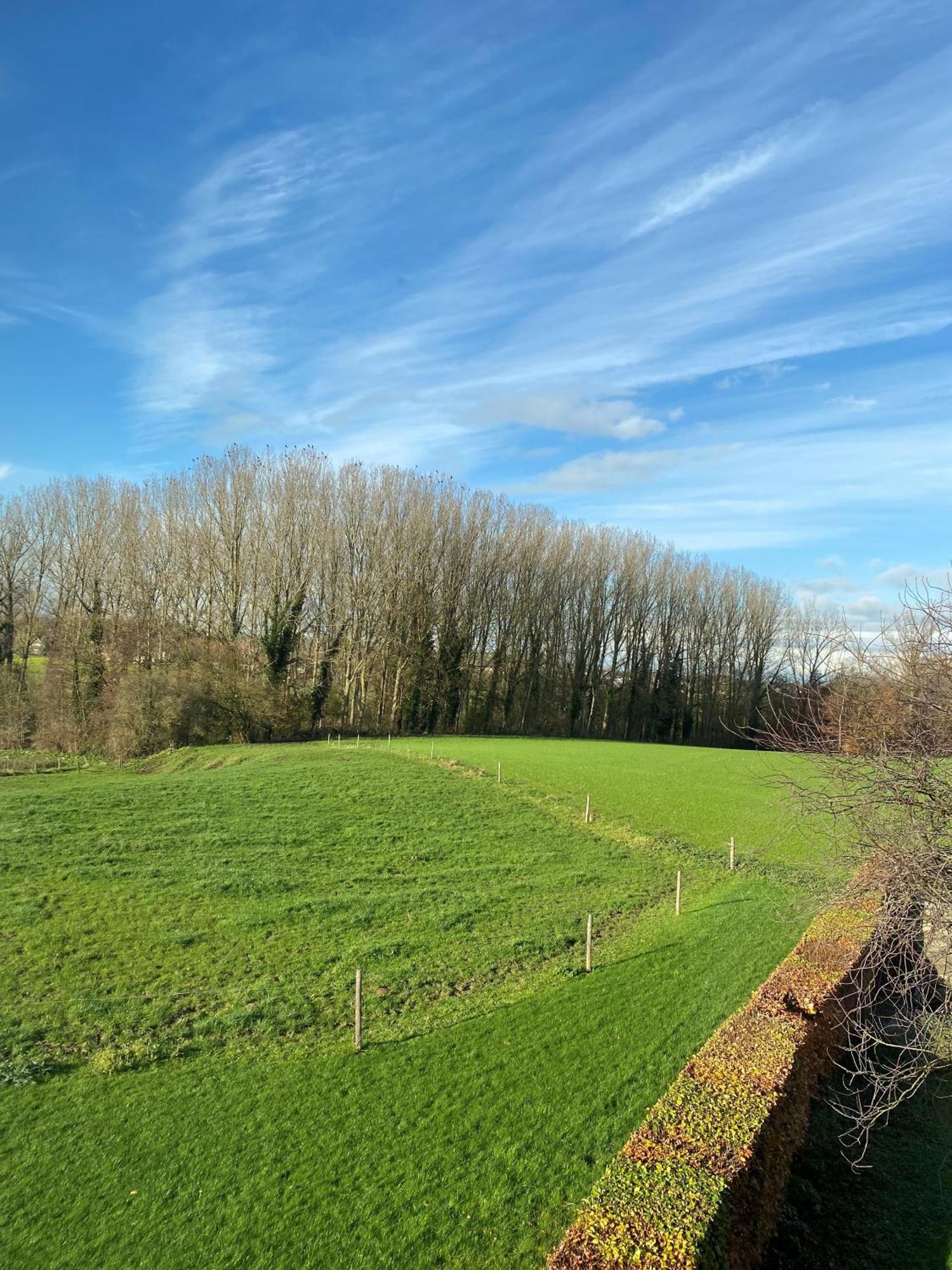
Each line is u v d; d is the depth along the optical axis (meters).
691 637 96.62
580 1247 7.25
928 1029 12.70
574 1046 13.73
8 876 22.28
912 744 11.45
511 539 80.62
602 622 90.69
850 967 14.45
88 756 56.66
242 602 67.75
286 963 17.53
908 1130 12.54
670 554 96.06
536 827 30.88
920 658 11.48
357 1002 13.70
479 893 22.80
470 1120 11.45
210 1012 15.13
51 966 16.97
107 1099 11.99
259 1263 8.71
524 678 84.69
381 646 72.12
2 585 66.12
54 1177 10.09
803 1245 9.73
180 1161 10.45
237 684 60.53
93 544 67.00
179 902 20.98
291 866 24.44
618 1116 11.56
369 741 60.19
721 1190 8.02
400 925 20.09
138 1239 9.05
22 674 64.62
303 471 68.62
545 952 18.55
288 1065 13.11
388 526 71.31
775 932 19.72
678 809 35.72
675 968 17.34
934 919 11.44
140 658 63.28
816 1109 12.83
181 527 67.88
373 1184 10.01
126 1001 15.42
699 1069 10.70
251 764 45.31
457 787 36.66
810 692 14.65
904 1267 9.42
